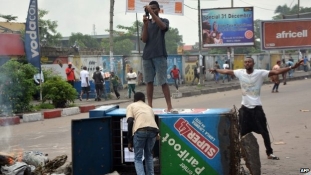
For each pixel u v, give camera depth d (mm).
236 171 7395
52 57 29703
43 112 19172
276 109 18125
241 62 47875
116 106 8859
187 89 33000
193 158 7465
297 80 40594
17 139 13156
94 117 7875
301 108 18156
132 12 28328
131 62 35781
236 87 34562
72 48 35531
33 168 7914
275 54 54156
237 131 7438
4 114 18766
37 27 20984
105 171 7895
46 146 11805
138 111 7434
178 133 7484
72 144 7543
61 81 22109
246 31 40469
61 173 7926
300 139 11430
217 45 40969
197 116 7453
